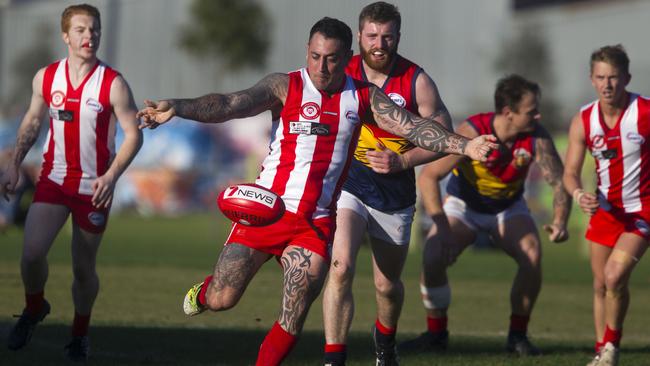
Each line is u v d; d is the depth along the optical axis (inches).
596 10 5625.0
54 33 5344.5
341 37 735.1
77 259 941.8
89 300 948.0
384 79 895.1
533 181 3602.4
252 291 1561.3
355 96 761.0
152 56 5649.6
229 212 721.6
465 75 5649.6
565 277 1990.7
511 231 1127.6
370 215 896.3
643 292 1800.0
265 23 4488.2
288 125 752.3
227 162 4092.0
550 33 5600.4
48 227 935.0
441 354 1068.5
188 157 4069.9
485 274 1993.1
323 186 753.0
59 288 1491.1
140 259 2022.6
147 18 5664.4
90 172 956.0
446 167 1031.6
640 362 1034.1
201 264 1948.8
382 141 896.9
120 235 2815.0
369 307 1444.4
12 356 936.3
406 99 890.7
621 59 1015.0
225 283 738.8
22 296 1359.5
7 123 3472.0
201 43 4387.3
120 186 4052.7
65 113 949.2
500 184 1125.7
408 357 1039.6
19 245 2326.5
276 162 756.6
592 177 2925.7
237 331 1155.3
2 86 5329.7
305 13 5674.2
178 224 3442.4
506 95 1101.1
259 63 4475.9
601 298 1062.4
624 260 998.4
